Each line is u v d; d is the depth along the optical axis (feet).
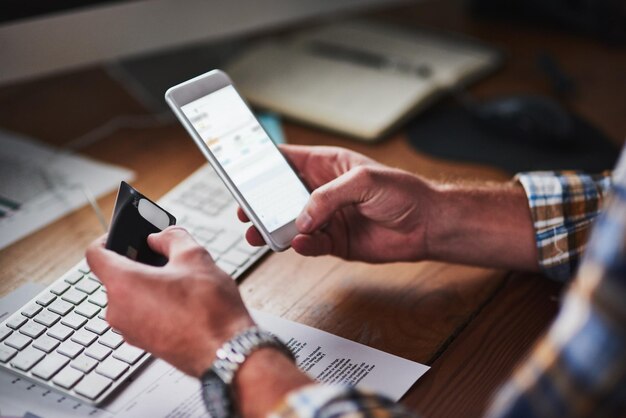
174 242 2.35
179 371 2.39
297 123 3.81
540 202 2.82
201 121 2.73
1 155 3.53
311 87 3.95
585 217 2.81
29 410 2.27
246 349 2.08
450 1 4.93
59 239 3.05
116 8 3.44
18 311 2.58
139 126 3.82
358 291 2.78
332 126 3.71
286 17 3.84
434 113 3.92
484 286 2.81
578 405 1.63
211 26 3.67
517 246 2.83
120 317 2.23
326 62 4.18
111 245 2.35
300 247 2.71
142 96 4.02
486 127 3.76
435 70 4.08
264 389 2.02
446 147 3.65
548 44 4.46
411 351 2.51
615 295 1.57
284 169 2.80
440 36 4.47
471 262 2.88
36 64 3.37
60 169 3.47
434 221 2.80
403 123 3.79
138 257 2.39
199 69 4.11
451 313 2.68
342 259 2.92
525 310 2.70
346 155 2.95
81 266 2.76
